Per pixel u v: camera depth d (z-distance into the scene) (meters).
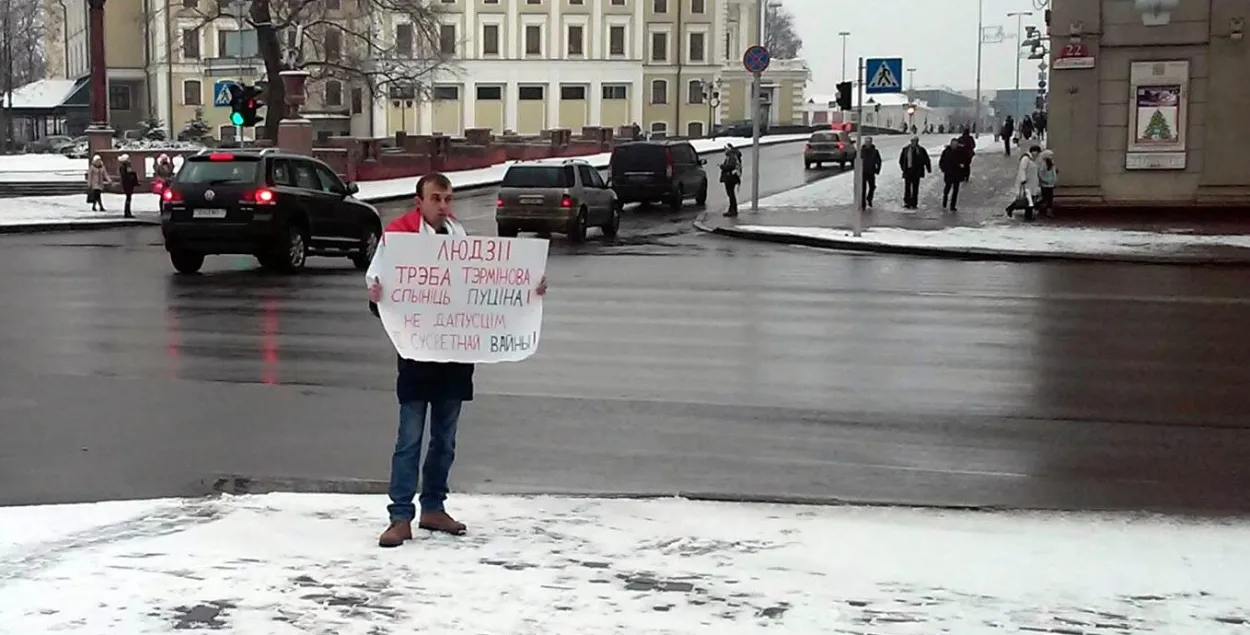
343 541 6.33
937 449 8.83
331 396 10.60
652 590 5.59
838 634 5.06
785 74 115.62
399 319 6.35
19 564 5.88
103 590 5.52
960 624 5.20
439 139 57.62
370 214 23.58
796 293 18.61
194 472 8.21
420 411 6.42
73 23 113.81
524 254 6.37
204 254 21.62
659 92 104.94
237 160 21.23
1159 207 30.67
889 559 6.11
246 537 6.38
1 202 40.38
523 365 12.20
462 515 6.90
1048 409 10.17
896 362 12.45
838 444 8.98
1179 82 30.16
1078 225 29.39
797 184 48.12
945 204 34.78
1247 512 7.26
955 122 153.75
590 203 29.53
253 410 10.04
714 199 43.31
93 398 10.50
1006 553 6.24
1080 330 14.77
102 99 45.34
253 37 80.75
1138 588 5.70
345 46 66.94
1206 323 15.39
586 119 102.06
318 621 5.16
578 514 6.94
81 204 40.59
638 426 9.52
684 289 19.17
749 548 6.28
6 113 98.50
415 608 5.33
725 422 9.66
